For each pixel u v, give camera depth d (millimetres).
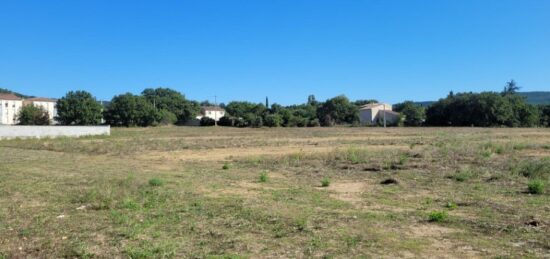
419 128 84062
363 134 57031
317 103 155000
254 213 10219
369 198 12281
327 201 11812
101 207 11047
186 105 141750
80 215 10273
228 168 20266
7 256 7324
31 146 37344
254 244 7789
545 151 25406
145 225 9180
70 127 54375
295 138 48000
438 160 20531
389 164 19453
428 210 10562
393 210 10602
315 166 20422
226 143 39312
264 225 9133
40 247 7805
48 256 7328
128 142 41375
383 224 9117
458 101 107062
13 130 49000
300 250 7398
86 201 11914
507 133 55719
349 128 87250
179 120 140000
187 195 12727
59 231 8859
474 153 22906
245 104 134375
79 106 112188
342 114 124812
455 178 15492
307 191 13578
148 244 7820
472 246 7551
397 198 12266
